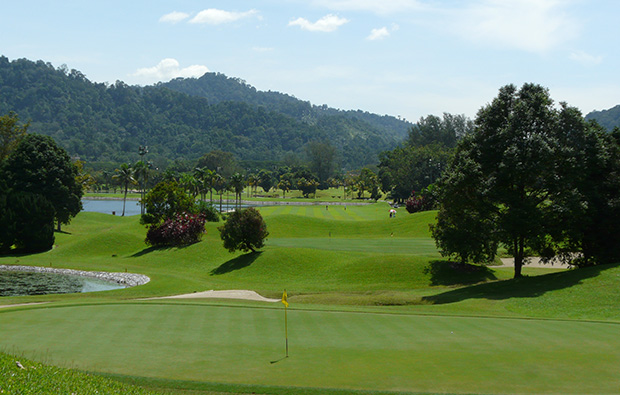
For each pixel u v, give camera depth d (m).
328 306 28.09
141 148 128.25
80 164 115.44
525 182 39.16
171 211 71.94
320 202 195.88
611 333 20.59
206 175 132.62
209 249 61.94
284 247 58.06
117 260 62.47
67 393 11.65
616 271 34.28
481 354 17.34
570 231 39.00
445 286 42.09
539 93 40.06
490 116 41.75
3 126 97.38
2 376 11.58
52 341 18.48
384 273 46.03
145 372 15.13
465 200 42.16
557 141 38.47
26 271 56.31
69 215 88.56
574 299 30.08
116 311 24.97
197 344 18.52
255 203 189.62
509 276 46.06
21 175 79.62
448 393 13.74
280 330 21.12
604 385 14.31
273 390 13.91
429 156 171.25
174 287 43.31
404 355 17.27
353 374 15.23
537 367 15.89
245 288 43.38
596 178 41.03
